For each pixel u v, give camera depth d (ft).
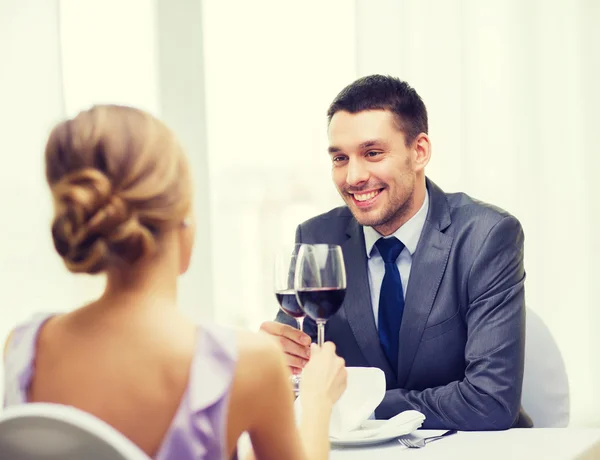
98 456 2.47
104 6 9.76
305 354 5.44
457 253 6.01
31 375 3.04
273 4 10.71
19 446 2.53
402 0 9.95
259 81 10.82
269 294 11.05
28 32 9.07
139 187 2.84
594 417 9.42
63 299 9.13
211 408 2.89
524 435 4.69
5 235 8.98
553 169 9.59
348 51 10.39
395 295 6.18
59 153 2.90
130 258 2.85
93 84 9.67
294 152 10.70
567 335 9.53
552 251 9.59
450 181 9.88
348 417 4.61
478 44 9.80
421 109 6.24
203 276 10.34
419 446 4.43
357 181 6.07
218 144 10.91
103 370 2.90
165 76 10.08
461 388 5.22
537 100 9.63
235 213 10.98
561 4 9.55
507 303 5.69
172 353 2.91
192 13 10.25
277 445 3.18
